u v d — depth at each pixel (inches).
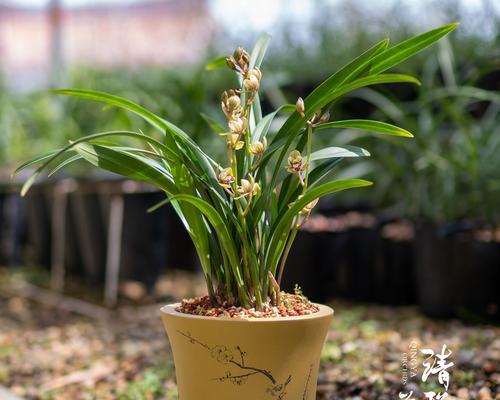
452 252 69.1
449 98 79.6
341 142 77.7
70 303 88.6
